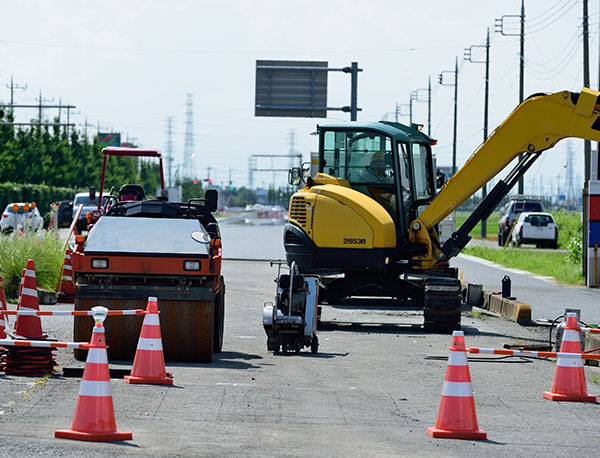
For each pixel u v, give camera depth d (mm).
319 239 61031
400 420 30969
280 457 25047
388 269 61625
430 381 39094
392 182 63938
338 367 42312
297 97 136875
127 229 41906
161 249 40844
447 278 58906
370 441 27547
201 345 41094
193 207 48406
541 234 181625
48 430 26875
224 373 38594
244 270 104562
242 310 67188
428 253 61875
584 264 101562
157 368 35250
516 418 32062
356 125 64750
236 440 26906
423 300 63344
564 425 31109
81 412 26234
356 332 57906
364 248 60625
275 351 46750
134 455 24484
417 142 65812
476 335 57625
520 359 47344
